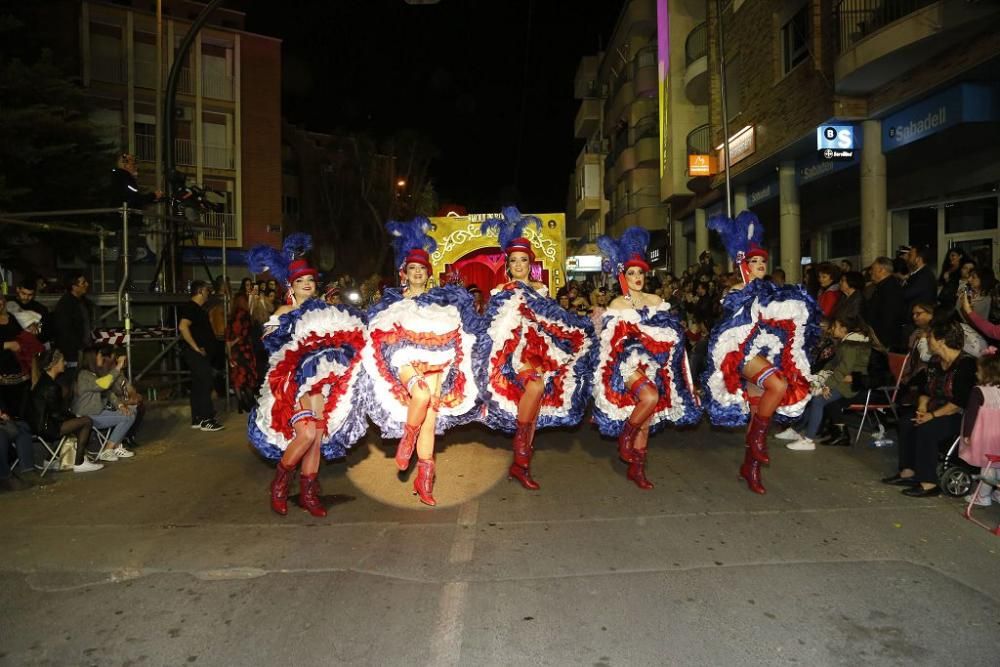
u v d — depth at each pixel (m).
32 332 7.91
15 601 4.12
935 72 11.61
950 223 13.66
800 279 17.78
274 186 34.72
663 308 6.15
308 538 5.04
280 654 3.46
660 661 3.34
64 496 6.25
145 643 3.60
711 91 21.59
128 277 9.37
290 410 5.49
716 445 7.80
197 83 32.50
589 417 9.52
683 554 4.61
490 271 14.41
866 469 6.68
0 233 16.98
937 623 3.66
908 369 7.25
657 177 32.75
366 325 5.68
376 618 3.81
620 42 36.12
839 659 3.34
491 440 8.19
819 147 13.89
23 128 16.91
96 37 30.31
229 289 11.45
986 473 5.30
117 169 10.29
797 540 4.84
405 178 41.97
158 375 11.02
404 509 5.66
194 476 6.85
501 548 4.76
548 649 3.46
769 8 17.19
